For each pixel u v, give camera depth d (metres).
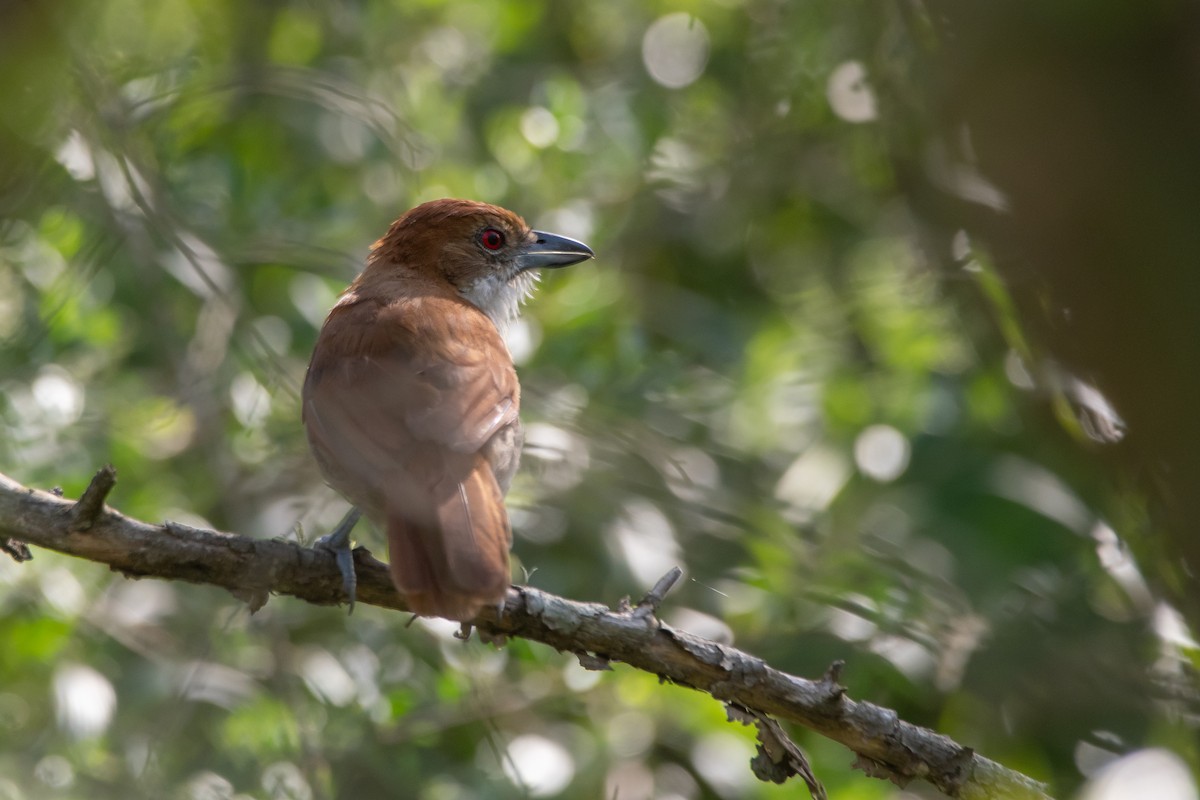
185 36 13.34
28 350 11.21
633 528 11.52
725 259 14.78
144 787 10.01
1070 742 11.05
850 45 11.88
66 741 10.25
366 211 13.32
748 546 11.73
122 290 12.75
